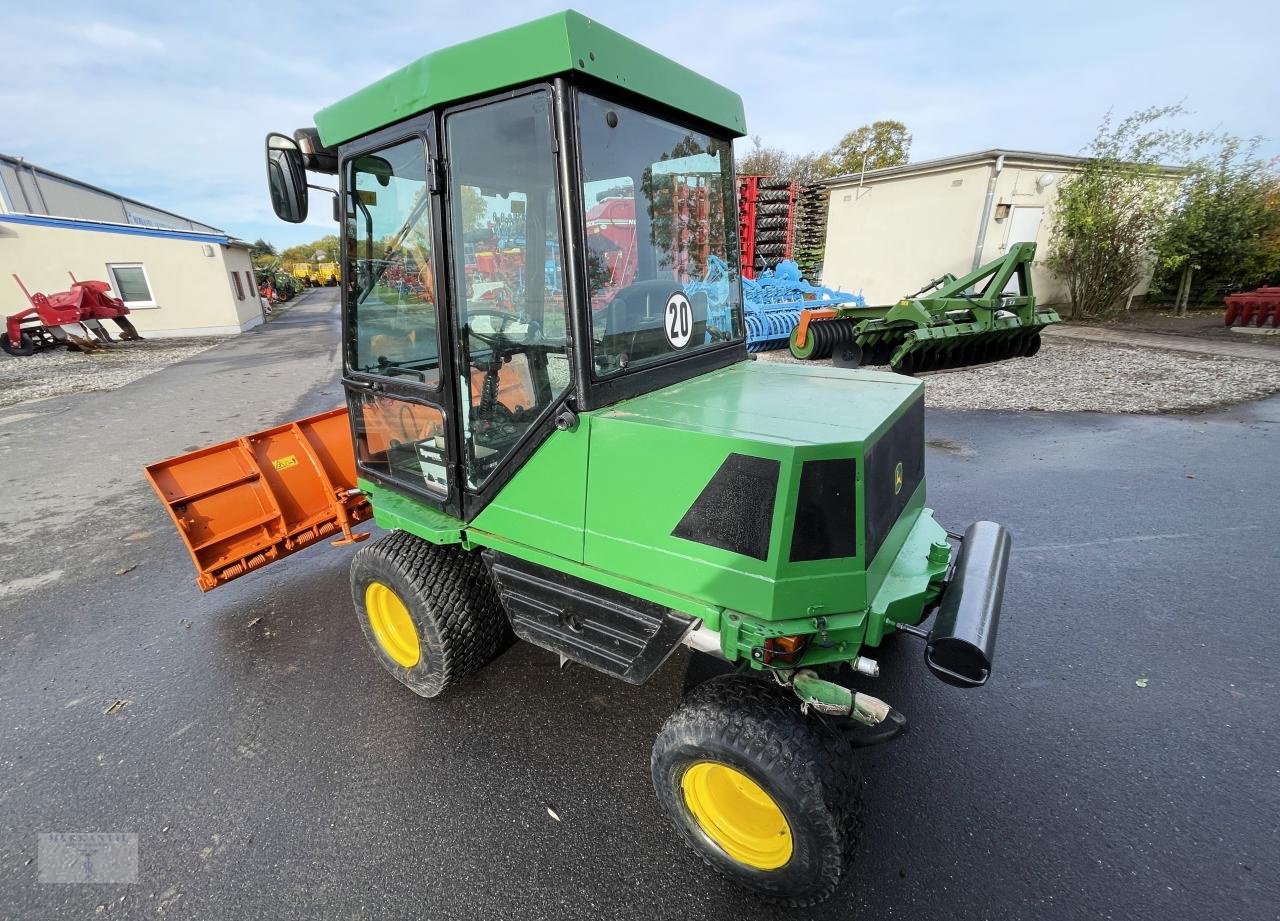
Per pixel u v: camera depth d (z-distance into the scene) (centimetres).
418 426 238
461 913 186
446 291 201
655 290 213
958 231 1208
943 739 244
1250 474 479
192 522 302
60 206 2355
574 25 158
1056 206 1229
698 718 177
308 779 236
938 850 200
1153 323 1173
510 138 178
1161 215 1167
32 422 779
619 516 182
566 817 217
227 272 1698
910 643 301
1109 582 344
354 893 192
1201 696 262
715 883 193
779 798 163
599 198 182
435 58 180
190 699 282
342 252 242
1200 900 183
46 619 348
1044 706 259
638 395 203
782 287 1087
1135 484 467
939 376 820
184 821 220
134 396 918
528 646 311
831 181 1432
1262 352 895
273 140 228
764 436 160
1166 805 214
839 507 160
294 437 345
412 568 245
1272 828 204
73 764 246
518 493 205
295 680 292
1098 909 181
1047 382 771
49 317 1368
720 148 243
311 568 398
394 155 208
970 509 432
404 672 272
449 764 240
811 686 167
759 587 161
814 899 175
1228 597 328
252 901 191
